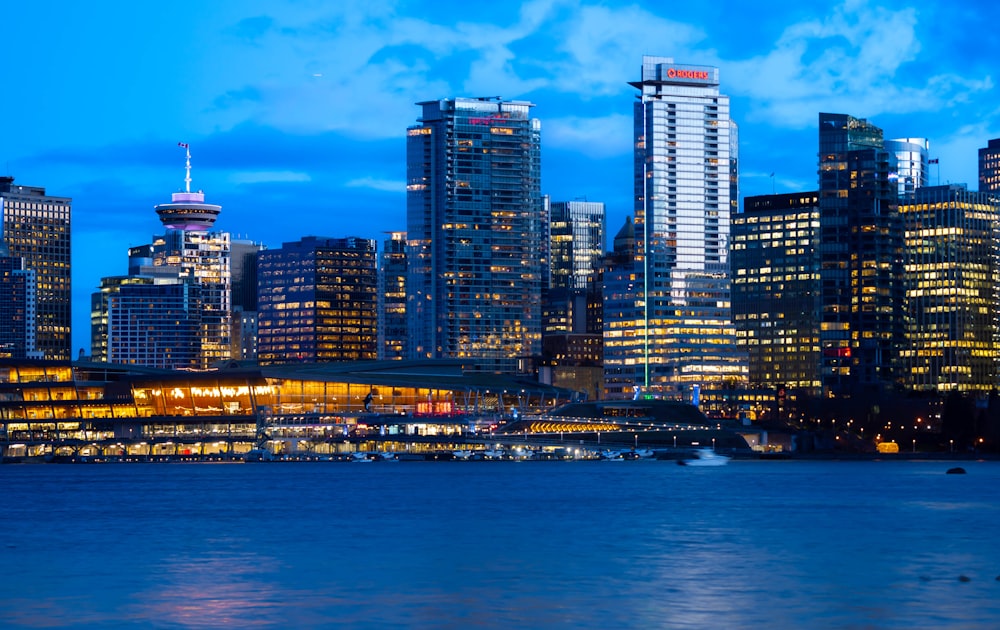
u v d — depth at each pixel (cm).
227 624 13612
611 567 17875
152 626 13500
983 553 19450
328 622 13675
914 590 15700
